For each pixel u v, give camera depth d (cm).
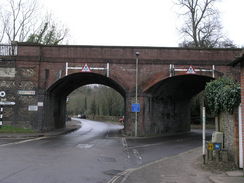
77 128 3173
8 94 2162
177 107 2923
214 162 938
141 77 2173
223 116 1038
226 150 945
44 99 2166
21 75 2173
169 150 1359
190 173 820
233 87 913
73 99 8531
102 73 2172
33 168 823
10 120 2139
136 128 2120
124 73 2178
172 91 2703
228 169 852
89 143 1570
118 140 1806
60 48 2197
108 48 2198
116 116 5600
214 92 1088
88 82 2984
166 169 880
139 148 1419
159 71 2172
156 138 2072
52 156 1067
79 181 689
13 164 878
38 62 2177
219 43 3656
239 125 864
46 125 2236
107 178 739
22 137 1855
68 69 2178
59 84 2347
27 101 2156
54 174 754
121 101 5731
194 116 4403
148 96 2230
